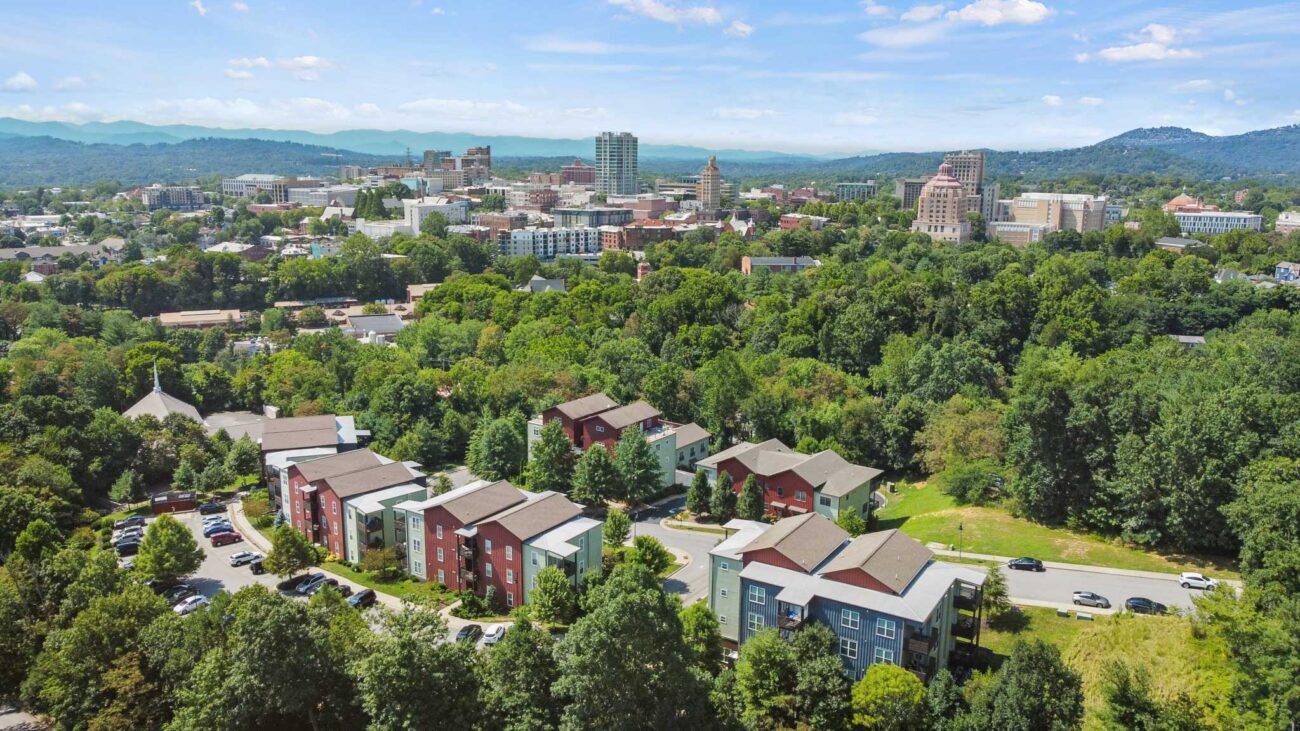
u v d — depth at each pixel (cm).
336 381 16425
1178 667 6359
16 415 12050
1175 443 8906
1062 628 7712
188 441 13488
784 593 7088
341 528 10212
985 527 10138
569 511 9406
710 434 14038
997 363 16488
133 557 10256
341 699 6081
